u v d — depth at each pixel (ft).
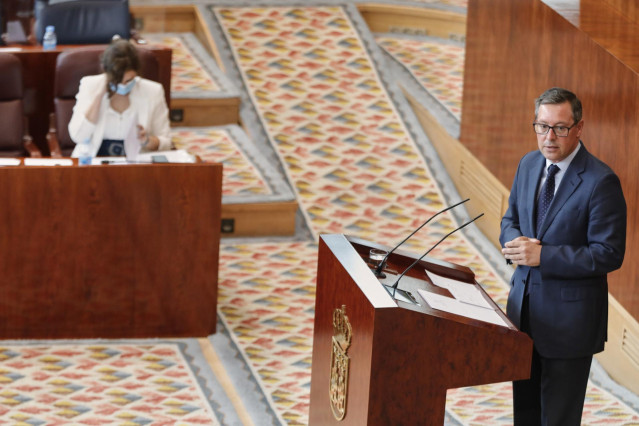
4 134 52.49
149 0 77.25
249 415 40.47
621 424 39.40
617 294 44.86
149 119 49.44
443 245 57.72
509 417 40.52
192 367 44.24
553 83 50.62
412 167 65.21
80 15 59.88
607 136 45.39
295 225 59.52
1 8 61.98
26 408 40.01
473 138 61.31
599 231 30.73
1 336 45.60
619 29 47.93
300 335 47.83
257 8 79.15
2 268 44.78
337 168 64.49
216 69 72.84
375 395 27.63
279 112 68.80
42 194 44.19
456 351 27.84
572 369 31.58
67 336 46.14
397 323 27.25
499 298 51.85
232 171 61.67
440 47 79.46
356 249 32.73
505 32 56.34
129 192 44.83
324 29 77.46
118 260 45.60
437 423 28.22
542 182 32.14
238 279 53.26
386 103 70.74
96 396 41.27
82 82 49.42
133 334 46.68
